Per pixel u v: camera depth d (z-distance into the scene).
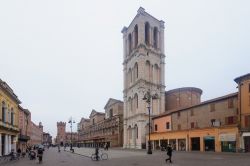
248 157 29.97
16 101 56.47
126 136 83.06
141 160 30.50
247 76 42.19
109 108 110.06
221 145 44.78
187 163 24.84
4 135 48.09
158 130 69.75
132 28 84.31
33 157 40.28
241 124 42.25
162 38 84.31
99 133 118.00
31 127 106.56
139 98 74.56
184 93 80.25
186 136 53.97
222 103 48.00
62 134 191.75
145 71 77.06
